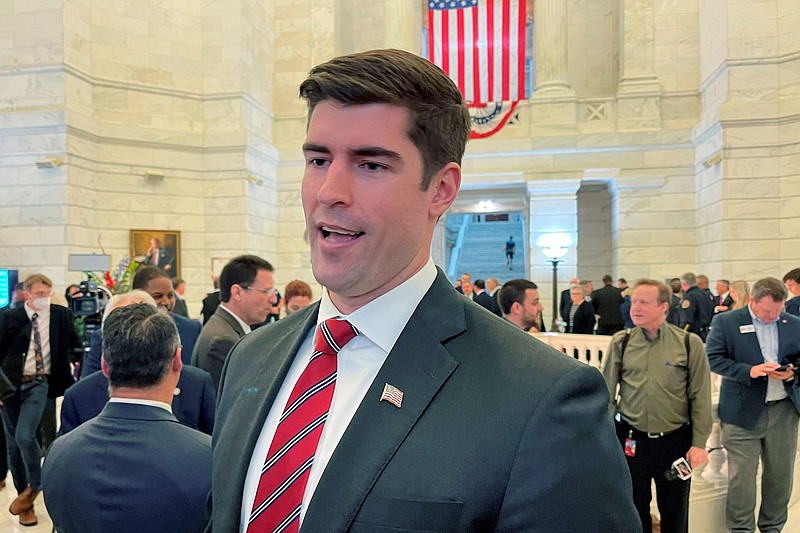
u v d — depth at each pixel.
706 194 10.37
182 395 2.32
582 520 0.70
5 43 9.57
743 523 3.40
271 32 12.48
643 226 11.20
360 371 0.87
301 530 0.76
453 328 0.86
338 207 0.81
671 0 11.33
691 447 2.93
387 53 0.83
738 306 6.00
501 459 0.73
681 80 11.30
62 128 9.34
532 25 13.51
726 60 9.54
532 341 0.85
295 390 0.91
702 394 2.93
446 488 0.73
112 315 1.67
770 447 3.38
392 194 0.81
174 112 10.91
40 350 3.89
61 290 9.31
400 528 0.72
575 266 11.29
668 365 2.97
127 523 1.47
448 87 0.85
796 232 9.13
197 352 2.76
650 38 11.36
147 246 10.51
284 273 12.37
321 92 0.82
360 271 0.83
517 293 3.76
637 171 11.19
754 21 9.43
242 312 2.88
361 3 13.55
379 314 0.87
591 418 0.75
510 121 11.76
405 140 0.81
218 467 0.97
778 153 9.29
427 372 0.81
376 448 0.77
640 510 3.03
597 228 13.08
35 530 3.61
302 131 12.45
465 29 12.04
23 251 9.45
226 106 11.02
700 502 3.56
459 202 13.38
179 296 7.00
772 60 9.34
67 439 1.60
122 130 10.27
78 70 9.77
